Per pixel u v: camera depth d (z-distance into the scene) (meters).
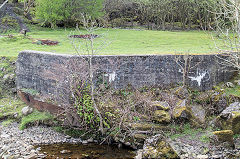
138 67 11.00
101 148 9.20
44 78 11.30
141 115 9.96
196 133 9.35
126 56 10.90
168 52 12.59
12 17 25.98
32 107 11.84
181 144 8.78
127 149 9.13
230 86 11.35
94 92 10.08
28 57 11.93
